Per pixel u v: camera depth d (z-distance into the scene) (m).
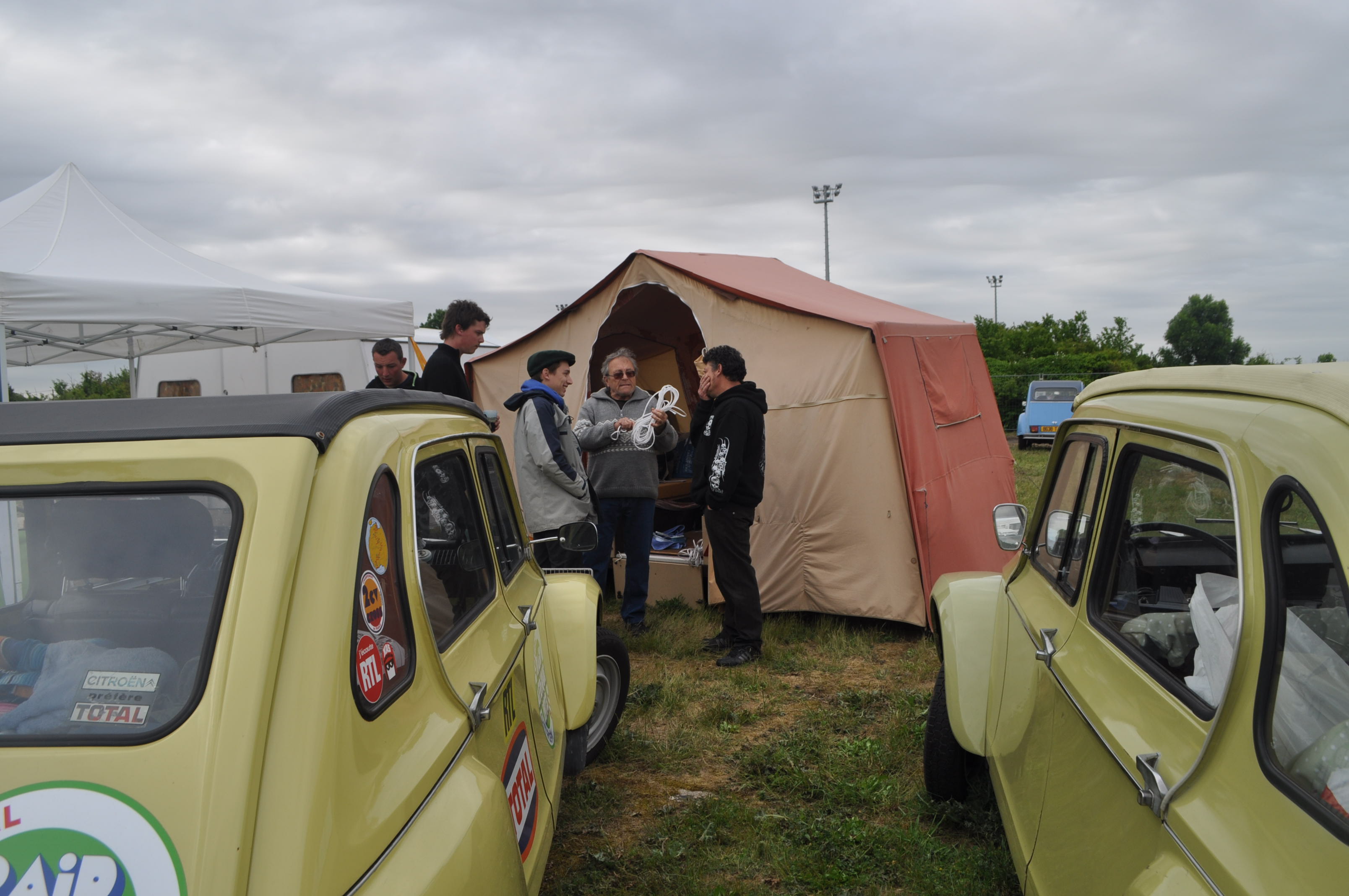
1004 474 8.20
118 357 9.62
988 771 3.74
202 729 1.36
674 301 9.05
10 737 1.42
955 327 7.91
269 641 1.41
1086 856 1.88
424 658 1.80
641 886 3.28
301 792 1.32
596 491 6.43
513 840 1.75
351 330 7.84
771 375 6.96
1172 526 2.01
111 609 1.58
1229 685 1.47
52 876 1.29
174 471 1.57
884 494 6.57
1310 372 1.57
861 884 3.30
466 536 2.43
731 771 4.37
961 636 3.33
